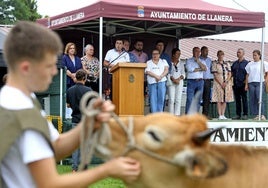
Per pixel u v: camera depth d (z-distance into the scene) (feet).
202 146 9.69
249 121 30.83
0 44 36.99
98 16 37.83
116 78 32.27
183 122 9.93
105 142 9.93
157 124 9.88
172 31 54.39
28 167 8.79
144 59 42.14
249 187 10.34
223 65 46.42
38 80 9.02
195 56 44.34
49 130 9.20
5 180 8.86
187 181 9.86
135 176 9.68
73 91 30.40
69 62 38.58
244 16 43.16
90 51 40.09
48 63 9.01
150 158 9.82
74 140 10.32
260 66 45.19
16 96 8.89
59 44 9.20
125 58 40.32
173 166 9.75
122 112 31.48
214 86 46.01
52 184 8.81
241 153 10.68
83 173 9.16
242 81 47.24
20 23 9.03
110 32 49.34
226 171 9.45
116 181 27.91
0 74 41.45
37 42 8.82
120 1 39.88
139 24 50.21
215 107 49.01
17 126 8.63
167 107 44.75
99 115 9.61
